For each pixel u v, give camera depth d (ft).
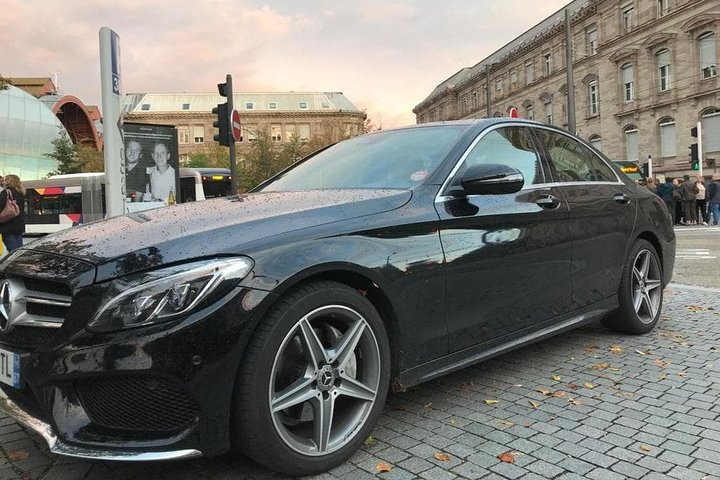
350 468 8.70
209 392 7.38
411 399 11.51
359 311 8.84
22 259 8.70
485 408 11.01
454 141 11.71
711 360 13.66
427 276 9.72
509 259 11.23
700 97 122.52
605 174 15.37
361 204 9.57
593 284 13.74
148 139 54.29
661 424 10.16
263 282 7.79
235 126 31.40
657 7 132.67
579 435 9.77
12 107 173.06
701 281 25.27
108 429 7.59
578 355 14.24
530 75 191.72
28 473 8.79
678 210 69.26
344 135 154.20
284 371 8.14
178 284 7.42
